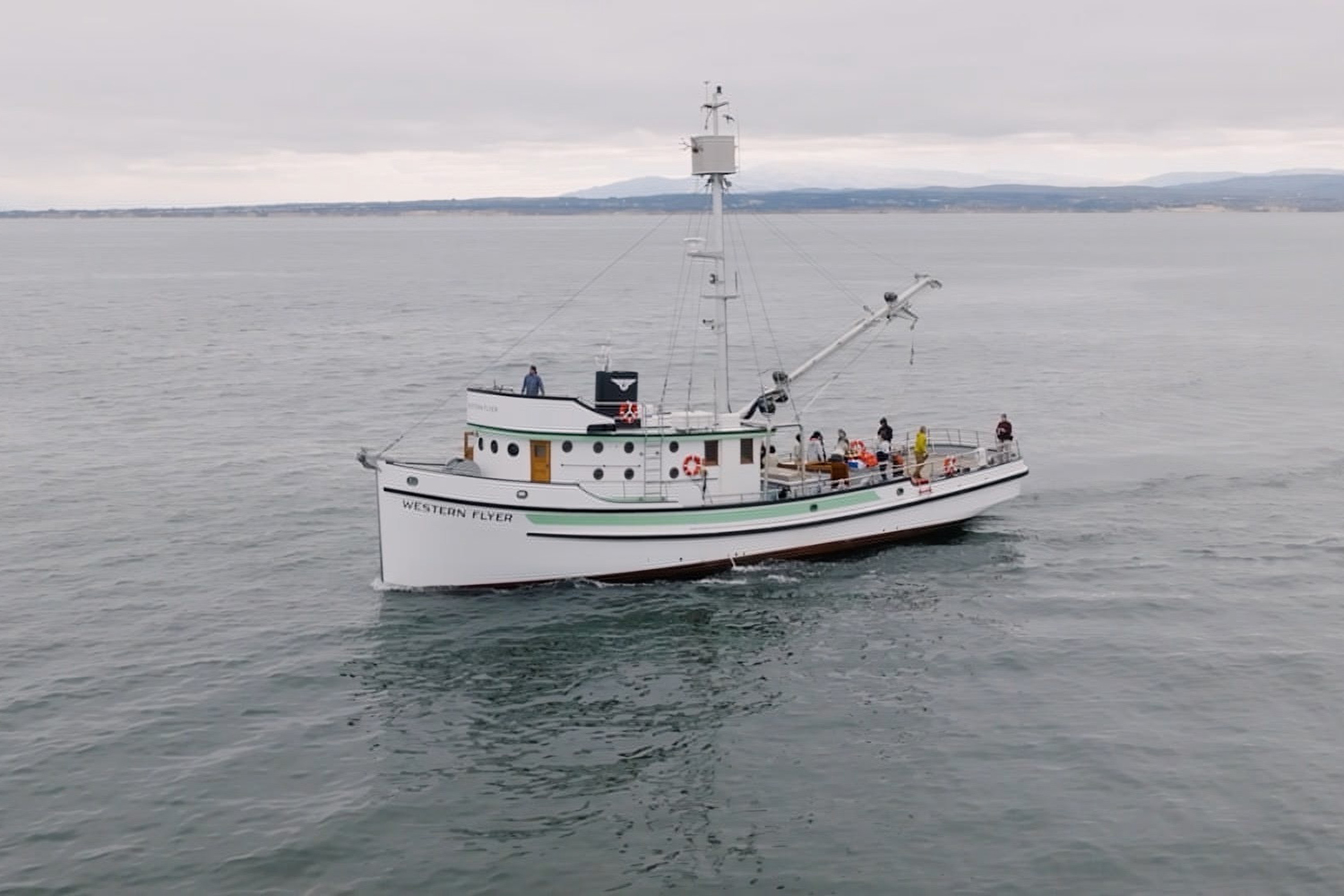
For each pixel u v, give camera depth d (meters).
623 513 46.41
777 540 48.97
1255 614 43.16
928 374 99.25
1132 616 43.31
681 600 45.38
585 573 46.91
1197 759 32.62
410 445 71.50
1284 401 85.38
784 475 51.53
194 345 118.88
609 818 30.41
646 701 37.03
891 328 132.88
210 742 34.09
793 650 40.75
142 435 74.38
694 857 28.70
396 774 32.47
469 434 48.69
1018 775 32.09
